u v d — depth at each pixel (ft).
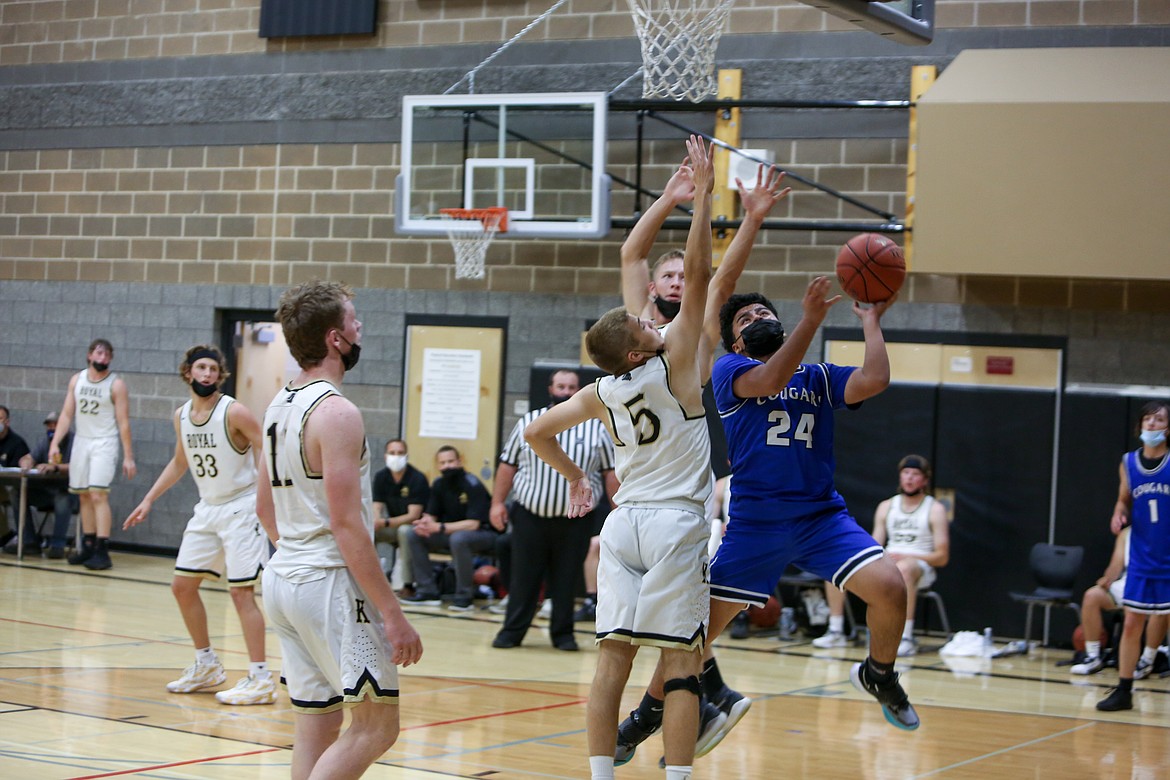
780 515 17.15
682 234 42.57
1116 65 36.19
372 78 46.93
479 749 20.53
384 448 45.93
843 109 40.60
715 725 17.66
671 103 41.65
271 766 18.53
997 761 21.15
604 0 43.73
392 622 12.73
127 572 44.11
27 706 22.13
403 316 45.96
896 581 16.80
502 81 44.91
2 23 53.06
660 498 15.29
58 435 45.65
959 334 39.17
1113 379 38.11
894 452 38.73
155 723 21.26
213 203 49.26
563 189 41.32
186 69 49.85
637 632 14.97
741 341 17.79
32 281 52.21
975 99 35.94
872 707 26.04
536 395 42.09
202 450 23.47
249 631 23.57
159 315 49.98
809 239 41.04
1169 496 26.73
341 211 47.21
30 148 52.39
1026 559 37.52
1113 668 33.55
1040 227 35.24
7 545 48.60
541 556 32.30
